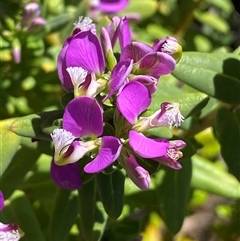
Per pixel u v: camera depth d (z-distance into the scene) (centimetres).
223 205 45
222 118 28
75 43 23
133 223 33
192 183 34
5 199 29
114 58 24
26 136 25
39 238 29
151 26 49
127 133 23
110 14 40
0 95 37
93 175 26
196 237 49
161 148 22
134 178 22
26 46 36
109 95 23
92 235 27
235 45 69
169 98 26
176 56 23
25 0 36
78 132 23
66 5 41
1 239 22
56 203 29
